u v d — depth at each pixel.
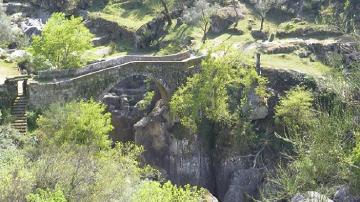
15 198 26.31
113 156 38.84
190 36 73.31
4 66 59.38
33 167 29.45
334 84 28.83
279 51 64.62
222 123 56.00
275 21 75.12
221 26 74.31
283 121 53.72
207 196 41.72
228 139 55.34
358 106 27.47
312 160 28.06
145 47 76.31
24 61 60.38
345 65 32.62
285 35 69.88
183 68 57.06
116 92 66.31
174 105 54.72
